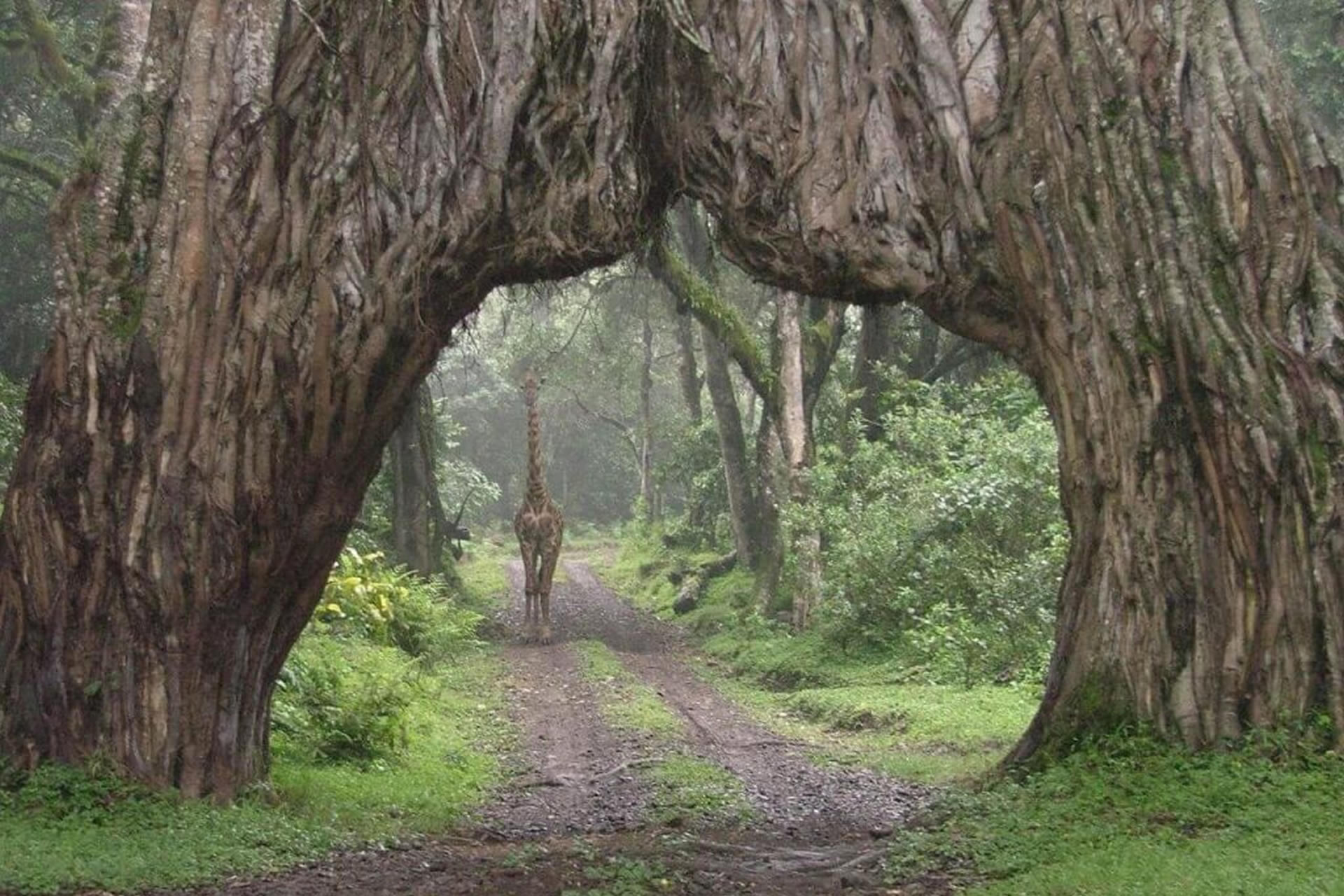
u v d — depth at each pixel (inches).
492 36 405.1
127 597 374.6
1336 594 348.5
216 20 385.4
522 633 1095.6
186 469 376.2
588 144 412.2
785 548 1087.6
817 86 415.2
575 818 441.1
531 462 1117.7
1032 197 384.8
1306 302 361.7
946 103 402.3
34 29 795.4
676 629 1206.9
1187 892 245.6
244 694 398.9
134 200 382.0
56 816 348.5
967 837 331.6
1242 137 370.0
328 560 410.9
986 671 717.3
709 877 311.0
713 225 504.4
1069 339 380.2
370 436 400.5
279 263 383.6
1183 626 361.4
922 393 1045.2
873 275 410.0
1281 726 346.0
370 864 320.5
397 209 394.6
